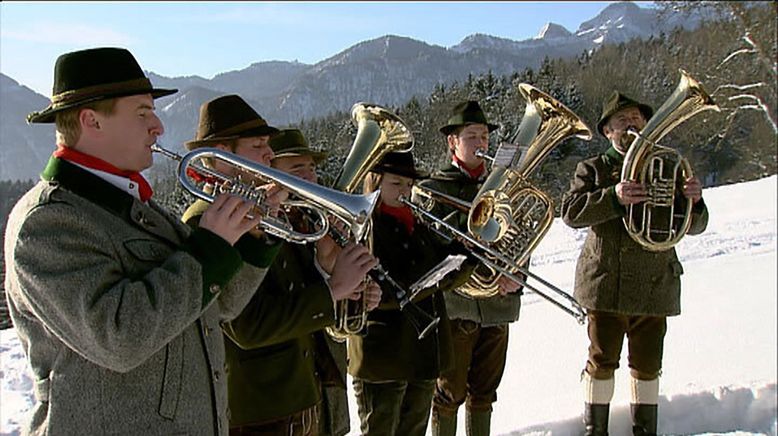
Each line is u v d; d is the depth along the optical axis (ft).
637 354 14.33
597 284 13.94
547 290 27.96
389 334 11.35
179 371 6.63
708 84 69.46
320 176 12.84
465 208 13.00
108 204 6.52
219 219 6.63
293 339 9.82
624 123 13.97
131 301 5.98
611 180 13.92
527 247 12.89
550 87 111.96
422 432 11.85
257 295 8.85
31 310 6.12
